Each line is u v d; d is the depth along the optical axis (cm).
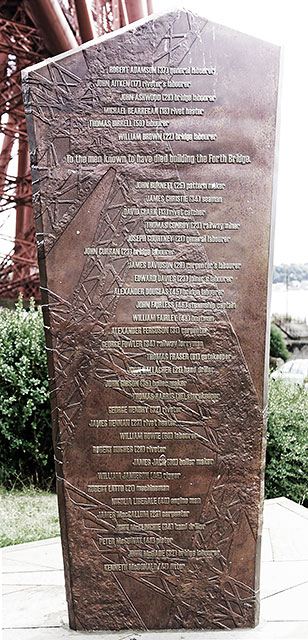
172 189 202
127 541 214
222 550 215
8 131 817
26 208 871
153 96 198
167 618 217
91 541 214
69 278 204
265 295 207
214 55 197
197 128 200
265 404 212
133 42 195
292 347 973
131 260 205
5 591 246
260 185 202
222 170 201
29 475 475
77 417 210
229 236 204
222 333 208
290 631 212
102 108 197
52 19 605
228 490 214
